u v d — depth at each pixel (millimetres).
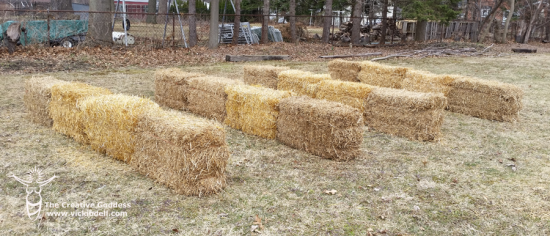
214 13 18156
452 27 29375
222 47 19250
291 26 22906
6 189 4098
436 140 6250
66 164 4797
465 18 31484
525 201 4219
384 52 20172
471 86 8016
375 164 5195
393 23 26609
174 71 8102
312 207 3969
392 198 4215
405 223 3715
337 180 4637
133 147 4715
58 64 12289
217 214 3764
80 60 13062
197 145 3986
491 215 3908
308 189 4375
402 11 20297
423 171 5000
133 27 21516
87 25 16734
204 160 4051
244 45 20578
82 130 5434
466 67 15523
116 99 4926
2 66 11391
